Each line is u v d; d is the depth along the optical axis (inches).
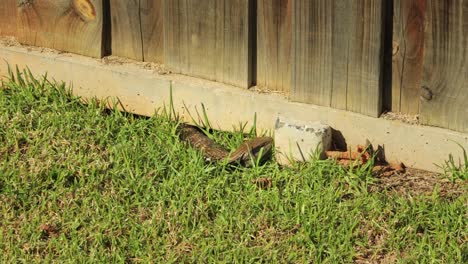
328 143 260.1
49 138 269.6
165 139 269.1
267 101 268.7
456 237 233.8
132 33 287.0
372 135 259.4
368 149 259.6
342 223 237.9
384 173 255.6
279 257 230.4
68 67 289.7
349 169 255.6
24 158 263.4
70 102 284.8
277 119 261.9
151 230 237.6
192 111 277.9
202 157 262.1
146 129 274.4
